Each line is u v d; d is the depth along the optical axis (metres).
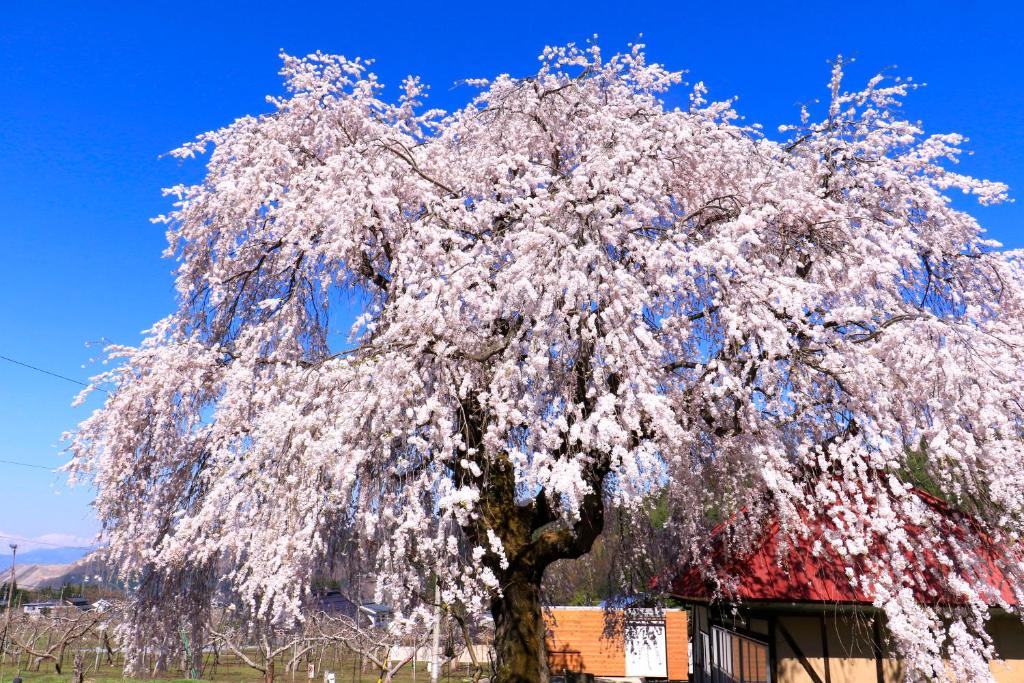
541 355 6.66
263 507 6.69
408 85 11.39
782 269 7.97
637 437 6.70
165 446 8.23
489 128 10.57
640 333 6.44
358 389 6.86
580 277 6.48
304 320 9.06
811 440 7.51
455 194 9.62
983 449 6.58
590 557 13.78
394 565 6.98
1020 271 9.39
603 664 20.78
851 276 7.29
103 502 8.16
